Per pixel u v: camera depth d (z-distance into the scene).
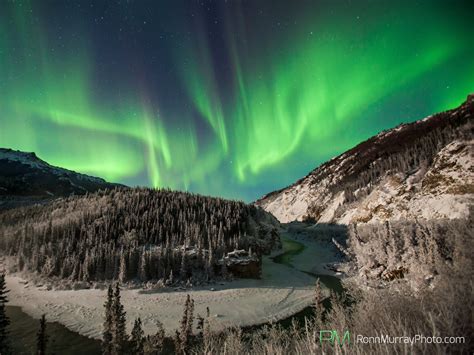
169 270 44.69
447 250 12.30
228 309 32.44
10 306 33.72
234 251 51.44
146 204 76.00
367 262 29.77
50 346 23.44
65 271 44.81
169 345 21.84
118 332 17.19
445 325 2.99
